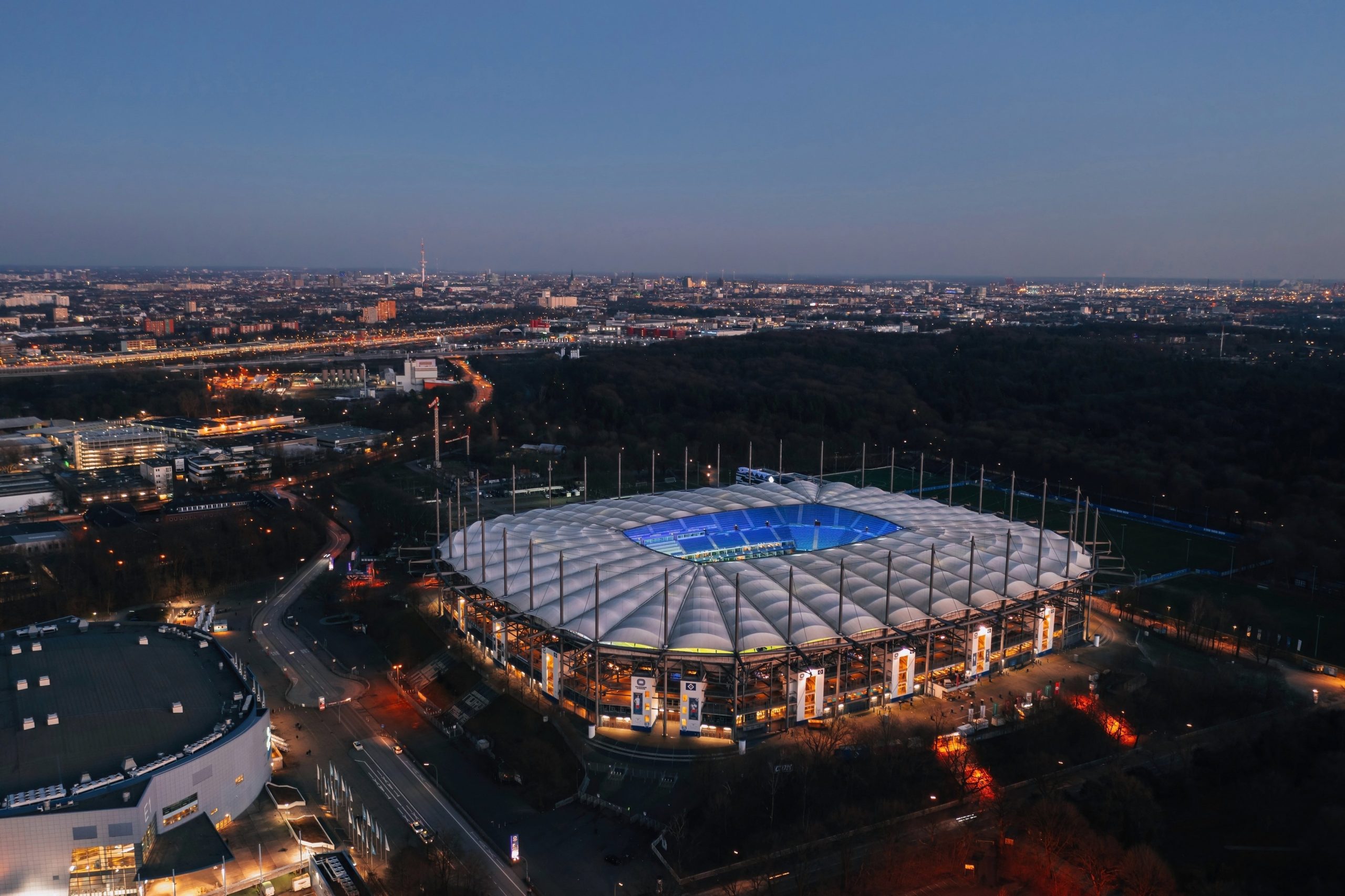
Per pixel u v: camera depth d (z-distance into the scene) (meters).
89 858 155.50
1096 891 152.62
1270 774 178.62
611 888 156.25
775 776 179.12
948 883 156.50
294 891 158.00
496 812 179.62
